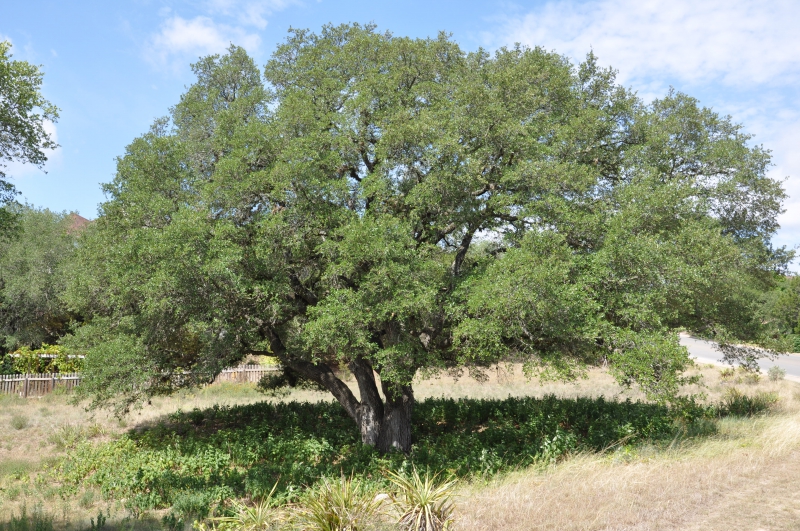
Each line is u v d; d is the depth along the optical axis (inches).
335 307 458.3
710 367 1263.5
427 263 466.3
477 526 280.8
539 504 304.7
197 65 639.1
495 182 526.3
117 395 661.3
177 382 652.1
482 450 528.1
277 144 515.5
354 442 658.8
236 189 486.9
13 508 471.5
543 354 485.7
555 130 515.5
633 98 597.9
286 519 287.7
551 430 628.7
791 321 1935.3
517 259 434.6
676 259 453.7
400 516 271.9
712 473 339.6
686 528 260.1
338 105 587.5
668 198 474.6
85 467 578.2
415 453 573.9
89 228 714.8
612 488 323.6
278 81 626.5
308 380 837.8
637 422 590.9
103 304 652.7
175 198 563.8
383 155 508.7
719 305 634.8
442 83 595.2
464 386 1106.1
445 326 551.5
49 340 1354.6
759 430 508.1
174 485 499.5
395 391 542.3
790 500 291.7
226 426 759.7
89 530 389.4
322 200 510.9
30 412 847.1
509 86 517.0
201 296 508.7
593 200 527.8
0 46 507.5
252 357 1316.4
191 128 617.0
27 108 517.0
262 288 497.4
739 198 627.8
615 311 467.8
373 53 597.3
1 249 1284.4
